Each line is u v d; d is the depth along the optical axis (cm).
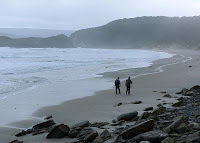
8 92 2567
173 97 2145
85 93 2503
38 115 1647
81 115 1595
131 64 6338
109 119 1454
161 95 2289
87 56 11169
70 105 1944
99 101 2089
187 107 1585
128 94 2400
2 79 3544
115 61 7594
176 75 3959
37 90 2688
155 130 985
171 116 1310
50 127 1305
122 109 1717
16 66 5819
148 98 2145
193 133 895
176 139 867
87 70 4875
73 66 5822
